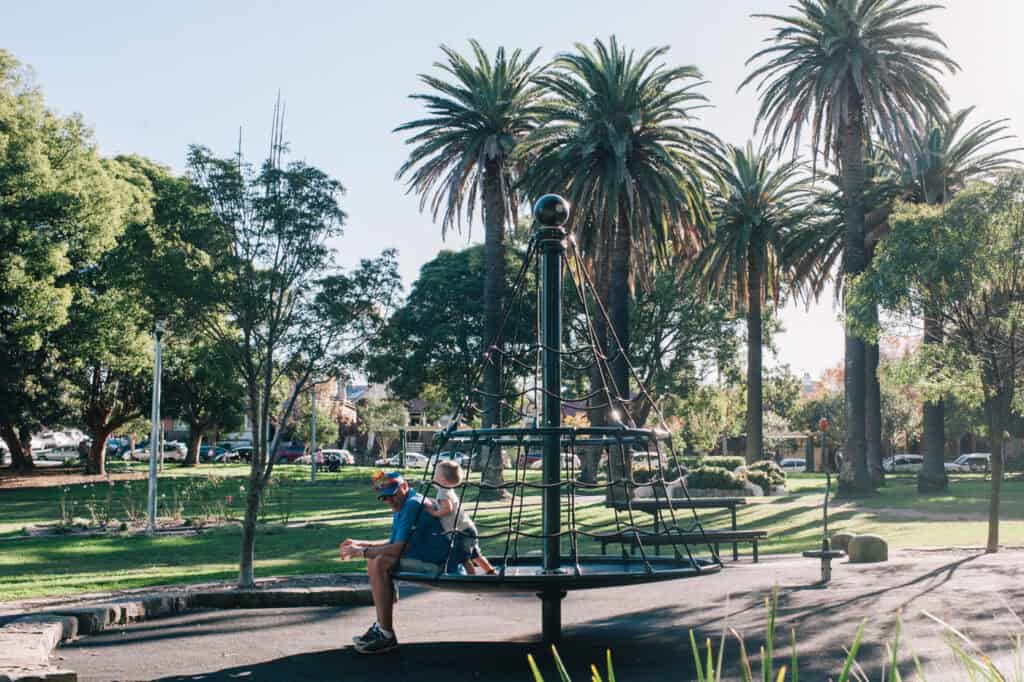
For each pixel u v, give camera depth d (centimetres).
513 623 963
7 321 4206
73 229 4150
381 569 796
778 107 3562
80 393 5359
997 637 800
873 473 4356
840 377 8488
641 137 3092
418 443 8988
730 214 4253
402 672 728
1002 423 1625
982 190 1705
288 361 1268
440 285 5422
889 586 1138
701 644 832
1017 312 1617
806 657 756
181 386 6006
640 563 822
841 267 4241
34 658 695
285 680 696
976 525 2242
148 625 932
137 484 4331
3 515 2836
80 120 4266
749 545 1906
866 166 4353
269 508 2766
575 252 783
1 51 4012
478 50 3684
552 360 761
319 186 1259
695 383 5425
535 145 3250
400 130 3619
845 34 3359
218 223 1231
